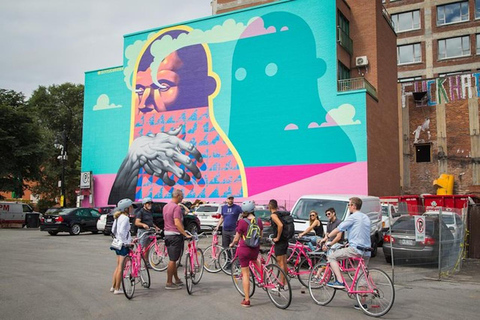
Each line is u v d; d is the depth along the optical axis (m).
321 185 24.17
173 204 8.79
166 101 30.16
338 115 24.23
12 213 30.09
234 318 6.56
